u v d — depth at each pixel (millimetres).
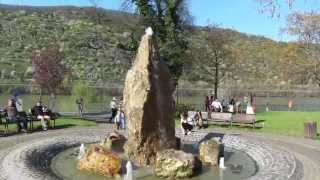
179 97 87812
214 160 23328
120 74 105812
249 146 27281
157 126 22938
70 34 119500
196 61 85750
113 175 20734
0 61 101562
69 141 28750
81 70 102812
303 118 43062
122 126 35281
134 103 22625
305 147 28688
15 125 34406
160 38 42594
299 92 105688
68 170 22000
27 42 113312
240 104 53781
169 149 22125
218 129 36094
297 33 68812
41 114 34750
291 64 126812
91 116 46469
